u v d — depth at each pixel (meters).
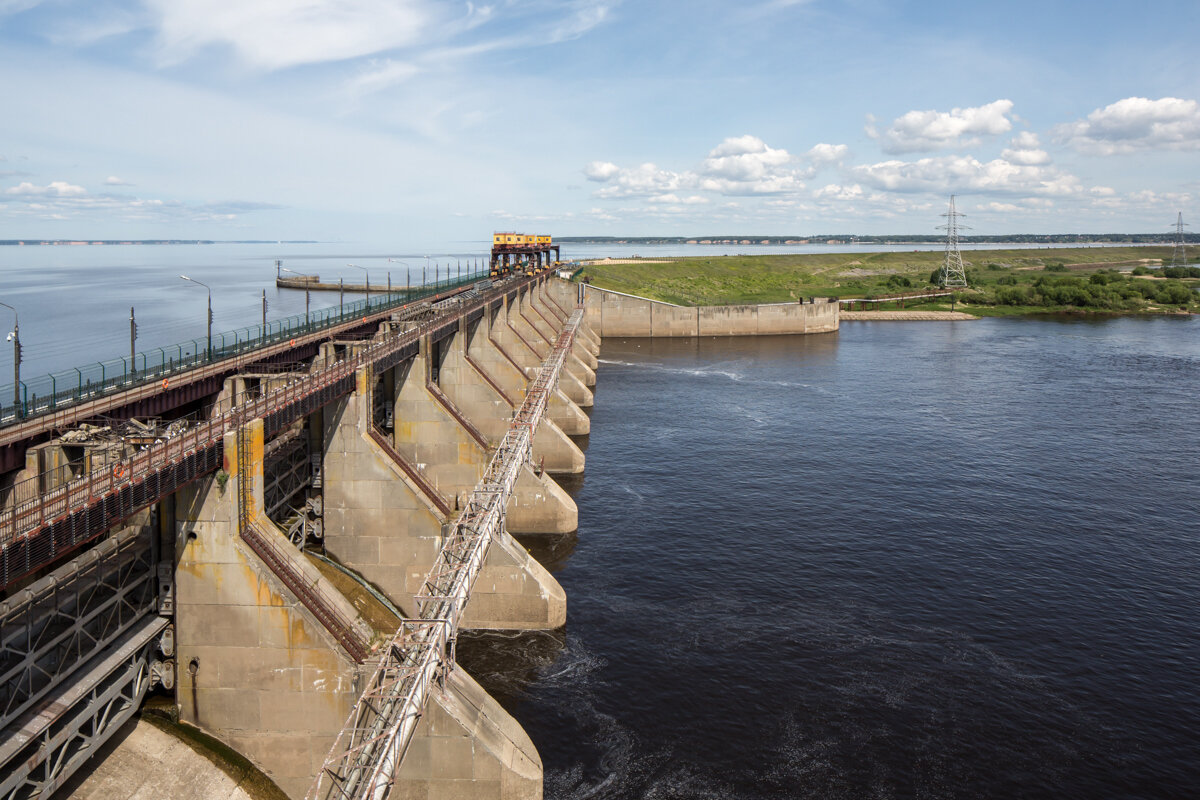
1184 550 64.69
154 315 193.12
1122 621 53.28
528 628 51.78
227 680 36.38
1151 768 39.38
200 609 36.09
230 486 35.44
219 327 168.50
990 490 79.19
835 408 115.56
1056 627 52.53
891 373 144.75
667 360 162.50
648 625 52.66
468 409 79.94
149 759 34.31
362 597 49.88
